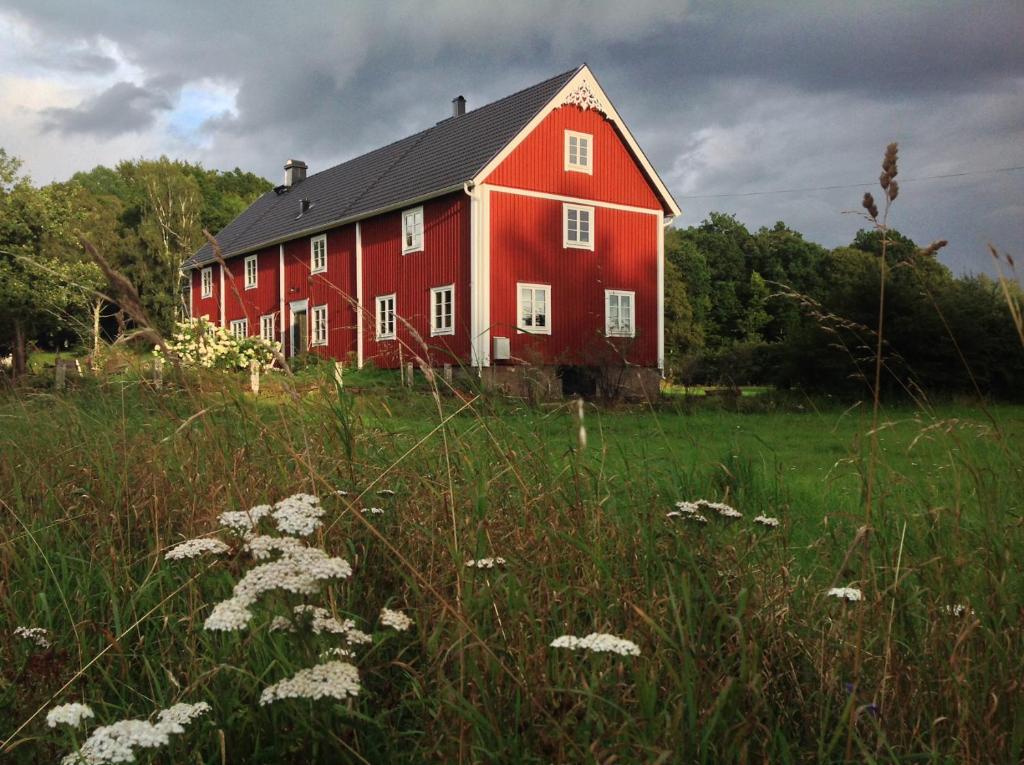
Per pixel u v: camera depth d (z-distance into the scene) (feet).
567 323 83.10
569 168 83.92
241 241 123.03
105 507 11.53
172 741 5.75
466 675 6.48
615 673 6.43
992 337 59.72
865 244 232.53
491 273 78.48
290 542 5.28
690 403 51.19
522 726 5.95
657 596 7.61
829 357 59.11
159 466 12.33
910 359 58.29
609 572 7.89
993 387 60.49
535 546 9.00
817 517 14.83
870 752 5.92
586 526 9.40
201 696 6.62
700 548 8.66
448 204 81.71
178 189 153.38
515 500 10.44
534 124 80.64
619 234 87.45
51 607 8.86
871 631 7.55
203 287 131.03
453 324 80.33
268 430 10.66
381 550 9.16
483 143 84.02
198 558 8.52
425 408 14.33
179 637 7.67
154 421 15.24
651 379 84.64
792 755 5.90
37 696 6.51
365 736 5.87
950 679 6.38
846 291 60.80
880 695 6.52
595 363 67.21
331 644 5.68
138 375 13.94
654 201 90.33
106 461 13.55
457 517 9.71
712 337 234.58
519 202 80.59
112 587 8.45
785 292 11.48
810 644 7.37
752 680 6.09
